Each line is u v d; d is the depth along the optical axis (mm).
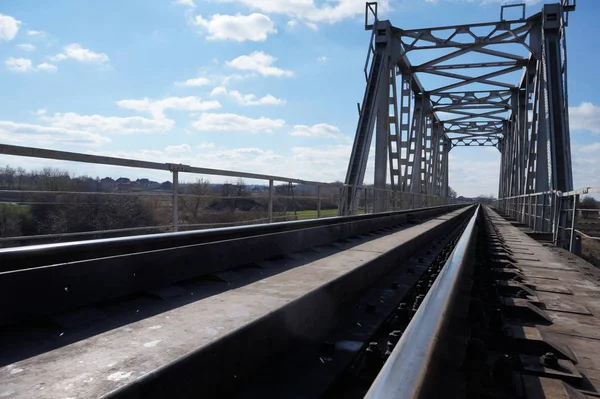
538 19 28219
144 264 3939
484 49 33219
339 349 3570
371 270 6230
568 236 10828
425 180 47062
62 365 2316
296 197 11633
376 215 13891
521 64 35812
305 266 6145
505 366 2318
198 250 4711
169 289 4113
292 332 3523
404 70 37000
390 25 30328
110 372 2227
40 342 2676
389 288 6176
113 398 1844
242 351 2814
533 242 11133
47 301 3047
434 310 2012
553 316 3980
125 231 6340
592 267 6773
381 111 29078
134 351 2549
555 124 24641
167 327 3039
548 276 5980
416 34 30812
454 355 1935
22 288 2893
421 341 1608
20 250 3016
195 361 2359
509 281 5262
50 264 3252
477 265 5512
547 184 26000
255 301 3865
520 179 40781
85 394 1963
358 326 4293
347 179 25359
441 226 18188
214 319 3258
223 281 4734
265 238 6262
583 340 3359
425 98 47719
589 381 2615
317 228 8453
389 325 4453
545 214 15570
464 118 67688
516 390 2246
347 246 9008
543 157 26844
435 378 1421
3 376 2156
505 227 19172
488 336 3096
